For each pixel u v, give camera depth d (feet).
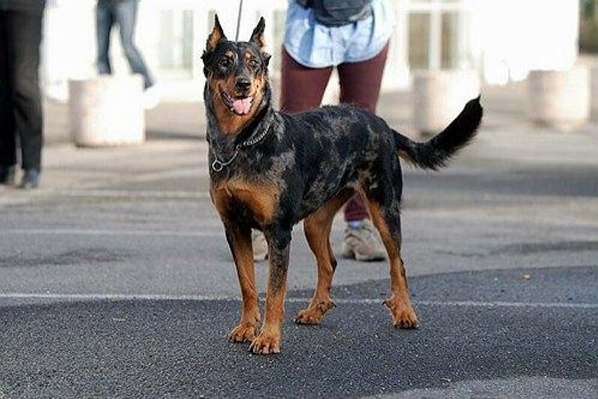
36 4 45.78
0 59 46.60
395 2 91.66
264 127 25.45
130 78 60.59
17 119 46.75
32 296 30.42
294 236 39.45
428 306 30.09
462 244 38.09
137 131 61.16
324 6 34.17
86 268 33.81
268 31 83.87
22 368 24.39
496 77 95.35
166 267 34.19
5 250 36.04
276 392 23.20
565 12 96.63
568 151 60.70
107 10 71.51
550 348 26.40
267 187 25.49
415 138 64.85
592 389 23.65
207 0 82.94
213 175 25.82
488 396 23.17
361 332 27.63
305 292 31.58
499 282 32.81
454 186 50.03
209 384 23.62
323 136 26.96
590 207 45.37
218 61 25.39
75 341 26.35
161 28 82.23
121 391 23.11
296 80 34.86
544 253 36.78
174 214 42.65
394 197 28.53
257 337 25.85
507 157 58.34
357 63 34.83
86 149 59.21
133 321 28.14
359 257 35.42
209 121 25.73
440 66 93.71
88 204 44.27
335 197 28.58
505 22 95.09
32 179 47.14
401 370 24.73
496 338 27.17
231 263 34.91
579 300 30.83
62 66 78.59
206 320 28.37
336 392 23.26
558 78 70.28
